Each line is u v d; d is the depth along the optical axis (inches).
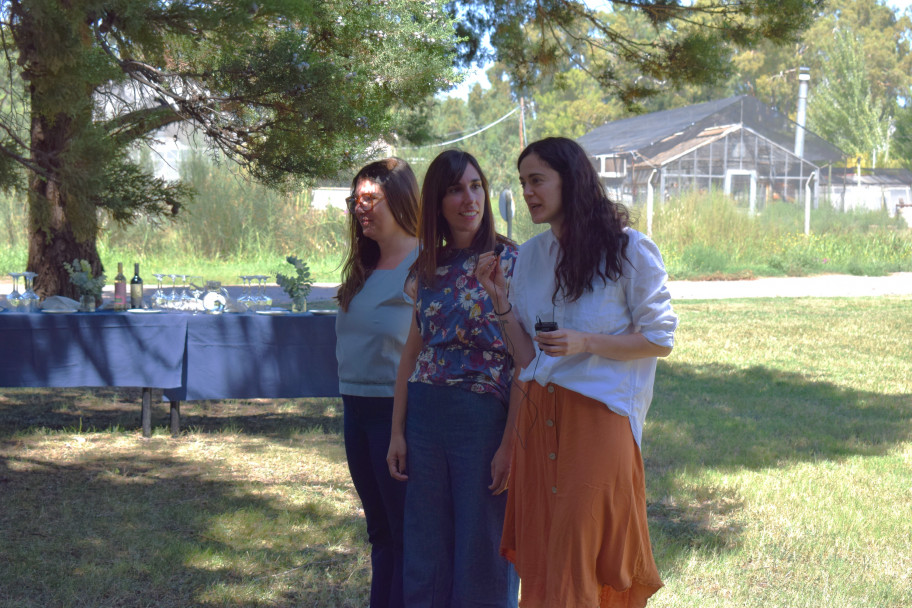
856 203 1322.6
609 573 95.1
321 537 172.2
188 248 885.8
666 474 221.9
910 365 412.2
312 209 959.0
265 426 272.2
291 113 244.1
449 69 291.0
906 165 1708.9
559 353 90.5
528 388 98.6
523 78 430.3
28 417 275.3
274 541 169.5
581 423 94.4
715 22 373.7
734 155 1267.2
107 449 236.5
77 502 189.8
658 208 1075.3
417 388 105.5
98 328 241.0
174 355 244.4
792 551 170.2
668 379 368.2
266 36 240.8
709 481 217.0
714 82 378.3
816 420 296.0
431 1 294.5
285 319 247.6
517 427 99.2
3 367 236.5
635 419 95.7
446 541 105.8
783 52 2237.9
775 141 1277.1
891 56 2453.2
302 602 142.8
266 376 248.5
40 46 149.6
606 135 1483.8
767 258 1010.1
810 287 825.5
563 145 93.4
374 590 122.9
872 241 1090.7
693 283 868.0
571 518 94.0
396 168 118.1
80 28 158.9
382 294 115.5
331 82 244.8
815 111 2068.2
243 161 265.1
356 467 121.2
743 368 397.4
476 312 102.4
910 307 639.8
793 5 344.8
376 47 271.0
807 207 1130.0
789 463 237.3
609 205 94.0
